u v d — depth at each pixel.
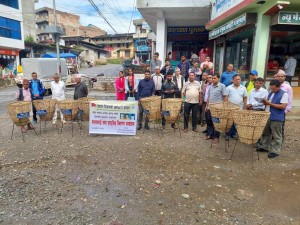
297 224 3.53
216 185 4.55
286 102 5.60
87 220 3.57
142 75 11.14
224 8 10.68
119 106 7.28
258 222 3.57
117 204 3.95
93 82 17.69
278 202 4.06
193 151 6.19
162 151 6.14
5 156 5.86
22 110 6.93
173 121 7.14
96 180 4.68
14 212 3.75
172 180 4.70
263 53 8.73
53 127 8.41
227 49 12.69
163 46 14.21
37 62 18.03
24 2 37.94
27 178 4.77
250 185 4.57
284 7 7.78
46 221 3.55
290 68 9.30
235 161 5.62
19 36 30.42
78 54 45.84
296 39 9.37
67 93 13.66
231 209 3.87
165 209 3.83
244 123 5.15
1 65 27.86
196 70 9.84
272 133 5.83
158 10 12.97
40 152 6.08
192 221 3.57
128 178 4.76
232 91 6.77
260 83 6.05
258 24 8.66
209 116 6.95
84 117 7.65
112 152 6.04
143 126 8.43
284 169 5.24
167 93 7.97
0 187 4.44
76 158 5.69
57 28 14.88
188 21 15.50
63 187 4.45
